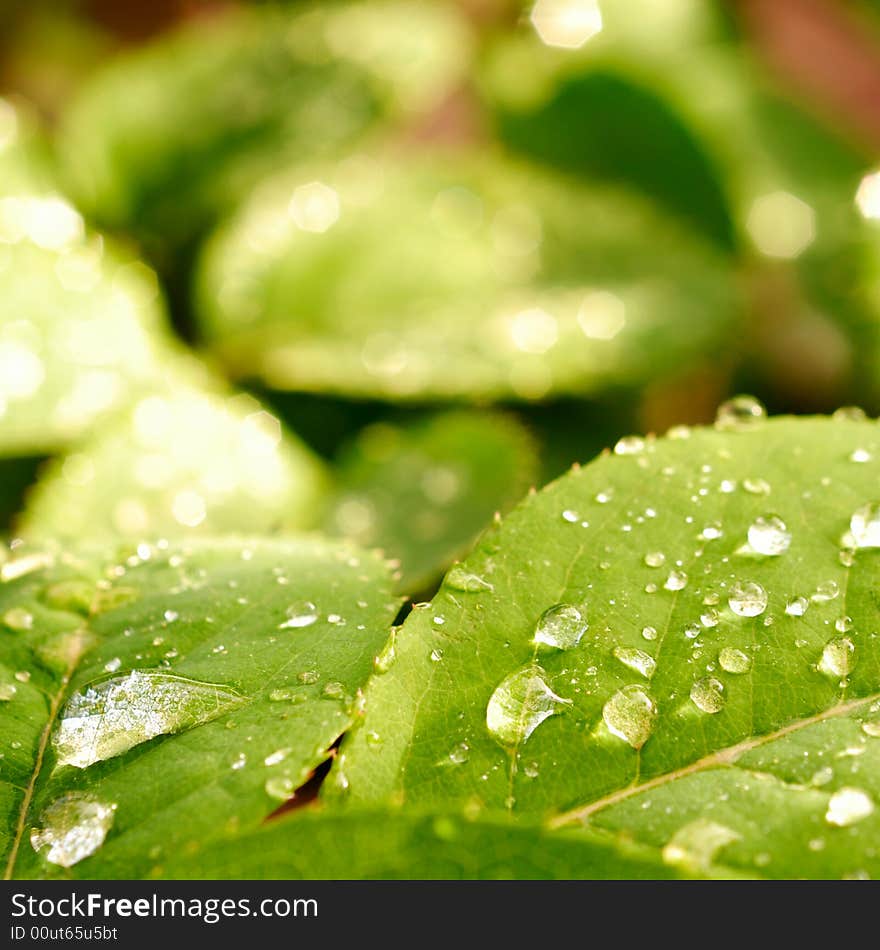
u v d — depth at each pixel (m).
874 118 0.54
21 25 0.54
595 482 0.26
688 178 0.44
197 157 0.42
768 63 0.51
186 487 0.32
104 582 0.26
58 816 0.24
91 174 0.40
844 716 0.25
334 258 0.40
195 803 0.24
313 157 0.43
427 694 0.25
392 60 0.44
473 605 0.25
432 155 0.47
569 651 0.25
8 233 0.36
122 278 0.38
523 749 0.25
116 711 0.25
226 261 0.39
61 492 0.31
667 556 0.25
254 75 0.44
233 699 0.25
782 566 0.25
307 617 0.25
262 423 0.35
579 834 0.23
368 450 0.35
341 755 0.24
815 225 0.43
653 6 0.49
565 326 0.38
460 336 0.38
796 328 0.40
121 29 0.55
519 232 0.42
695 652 0.25
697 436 0.26
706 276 0.41
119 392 0.34
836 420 0.26
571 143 0.45
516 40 0.49
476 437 0.35
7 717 0.25
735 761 0.24
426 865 0.23
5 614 0.26
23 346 0.34
